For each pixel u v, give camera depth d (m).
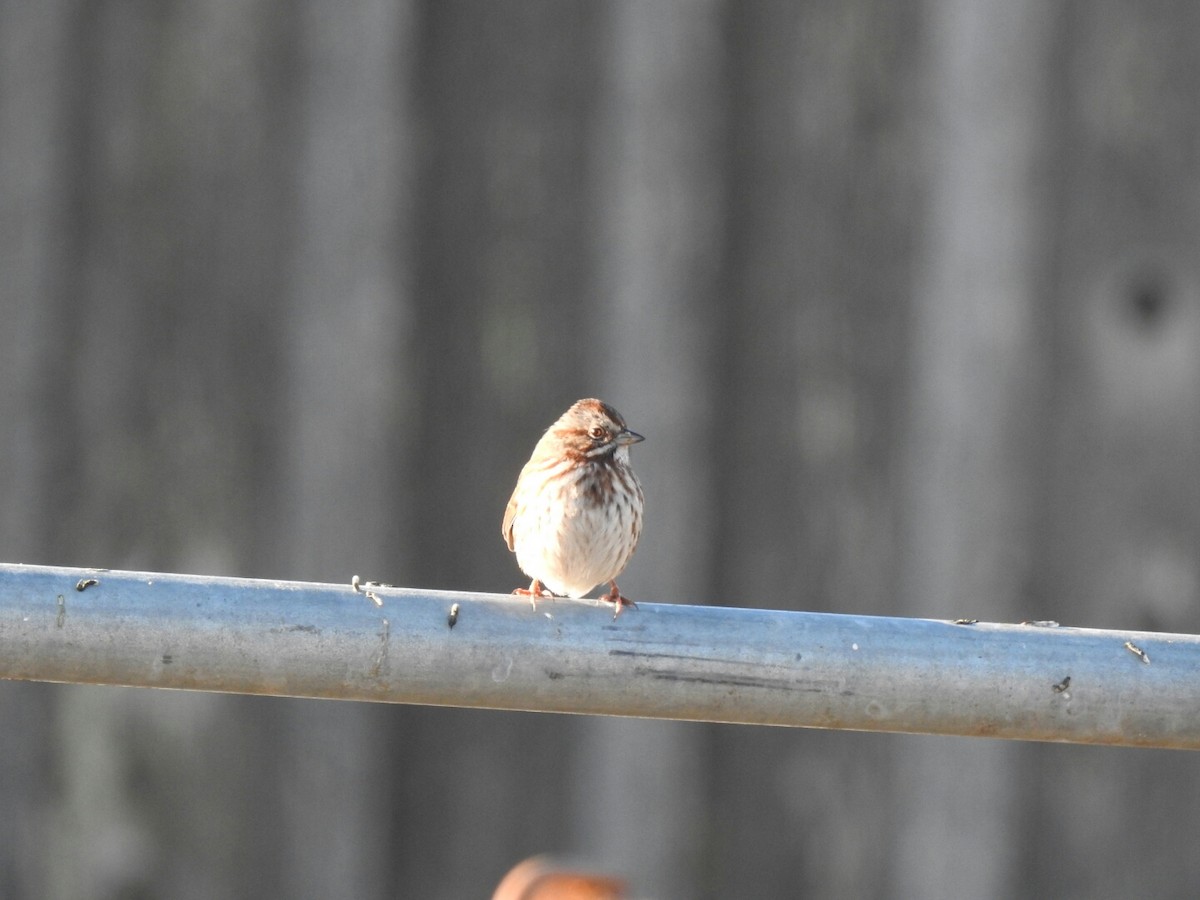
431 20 15.04
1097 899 14.97
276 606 5.30
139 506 14.66
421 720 15.18
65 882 14.52
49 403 14.70
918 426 14.91
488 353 15.00
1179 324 15.09
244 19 14.80
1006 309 14.85
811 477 14.95
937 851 14.77
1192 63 15.12
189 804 14.59
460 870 15.04
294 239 14.85
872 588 14.91
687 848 14.82
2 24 14.79
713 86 14.80
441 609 5.39
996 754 14.86
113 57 14.83
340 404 14.67
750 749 15.09
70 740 14.65
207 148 14.82
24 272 14.66
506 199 15.01
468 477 14.98
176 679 5.29
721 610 5.51
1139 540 15.00
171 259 14.82
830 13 14.97
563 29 15.00
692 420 14.68
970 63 14.88
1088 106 15.09
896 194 15.00
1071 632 5.53
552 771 15.10
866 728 5.51
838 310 14.98
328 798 14.70
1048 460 15.01
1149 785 15.04
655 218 14.65
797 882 14.97
